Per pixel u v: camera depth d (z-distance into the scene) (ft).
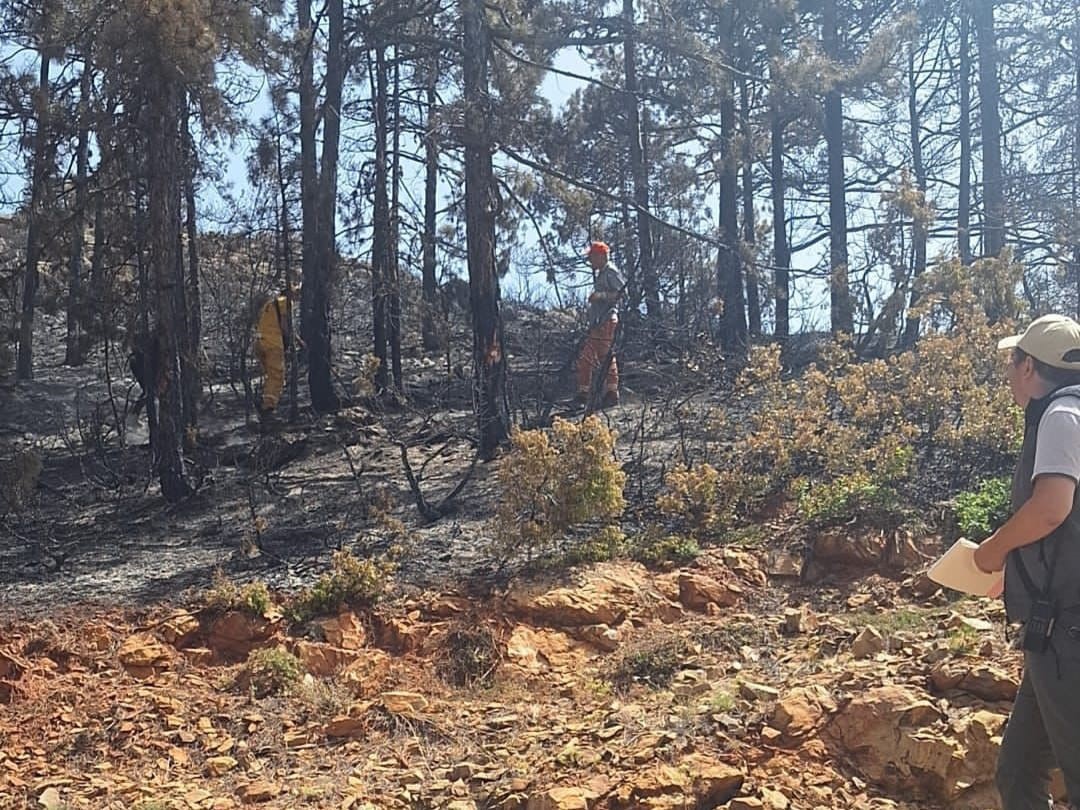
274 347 43.96
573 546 26.32
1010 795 12.35
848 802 14.85
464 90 38.58
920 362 32.22
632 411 39.70
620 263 58.08
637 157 58.49
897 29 47.88
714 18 53.93
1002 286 39.34
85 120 38.45
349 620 22.84
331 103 44.57
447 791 16.22
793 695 16.78
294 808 16.24
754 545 26.32
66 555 27.27
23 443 45.75
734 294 56.03
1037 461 10.93
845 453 28.40
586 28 43.65
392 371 49.32
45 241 41.16
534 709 19.44
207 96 39.83
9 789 17.58
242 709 20.04
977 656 17.53
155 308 33.42
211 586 24.63
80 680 20.99
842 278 46.65
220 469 38.04
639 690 20.22
